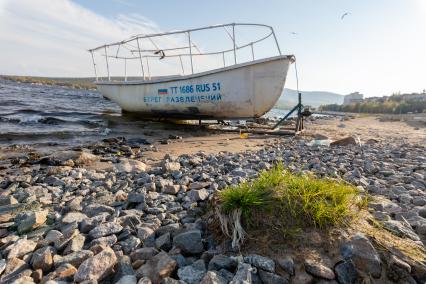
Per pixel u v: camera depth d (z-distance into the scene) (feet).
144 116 52.11
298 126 41.04
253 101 37.09
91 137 34.30
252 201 7.98
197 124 50.72
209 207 9.75
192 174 17.04
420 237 8.16
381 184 14.14
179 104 41.86
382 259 6.64
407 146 30.91
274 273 6.35
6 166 19.81
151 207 11.14
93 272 6.36
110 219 9.54
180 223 9.60
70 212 10.32
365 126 74.33
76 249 7.59
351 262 6.50
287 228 7.48
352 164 19.48
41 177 16.85
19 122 42.37
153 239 8.31
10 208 11.32
